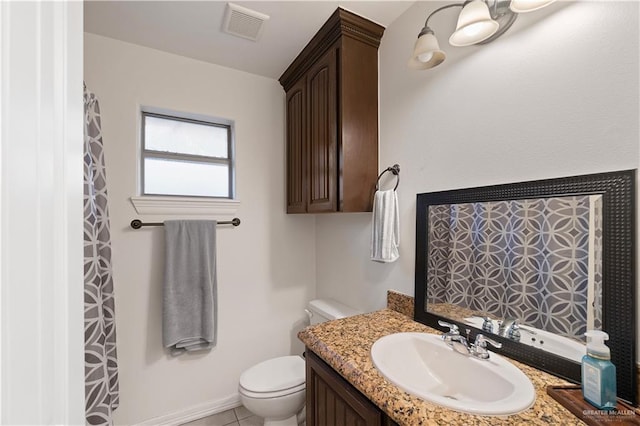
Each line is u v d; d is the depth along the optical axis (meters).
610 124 0.78
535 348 0.92
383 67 1.57
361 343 1.11
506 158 1.03
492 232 1.06
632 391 0.72
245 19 1.50
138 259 1.73
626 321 0.74
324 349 1.07
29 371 0.31
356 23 1.48
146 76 1.75
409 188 1.42
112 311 1.46
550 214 0.89
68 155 0.39
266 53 1.82
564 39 0.87
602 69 0.79
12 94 0.29
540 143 0.93
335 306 1.88
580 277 0.82
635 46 0.73
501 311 1.02
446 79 1.24
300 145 1.90
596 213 0.79
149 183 1.85
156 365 1.77
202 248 1.83
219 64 1.95
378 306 1.62
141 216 1.73
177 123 1.94
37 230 0.32
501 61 1.04
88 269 1.20
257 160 2.09
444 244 1.23
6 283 0.28
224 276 1.97
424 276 1.31
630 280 0.73
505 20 1.02
